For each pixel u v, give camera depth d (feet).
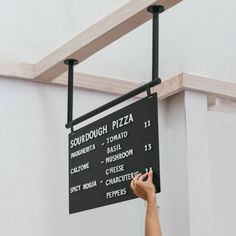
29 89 14.32
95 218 14.52
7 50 14.30
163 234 15.51
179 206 15.60
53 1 15.15
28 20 14.73
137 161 10.80
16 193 13.60
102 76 15.25
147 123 10.71
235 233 16.55
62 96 14.73
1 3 14.51
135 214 15.14
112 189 11.34
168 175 15.98
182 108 15.99
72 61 13.41
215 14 17.78
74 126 14.64
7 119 13.88
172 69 16.56
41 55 14.66
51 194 14.02
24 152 13.92
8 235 13.30
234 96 16.69
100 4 15.75
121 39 15.94
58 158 14.30
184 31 17.07
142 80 15.98
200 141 15.96
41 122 14.28
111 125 11.68
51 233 13.83
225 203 16.60
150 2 10.76
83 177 12.24
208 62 17.24
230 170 16.96
